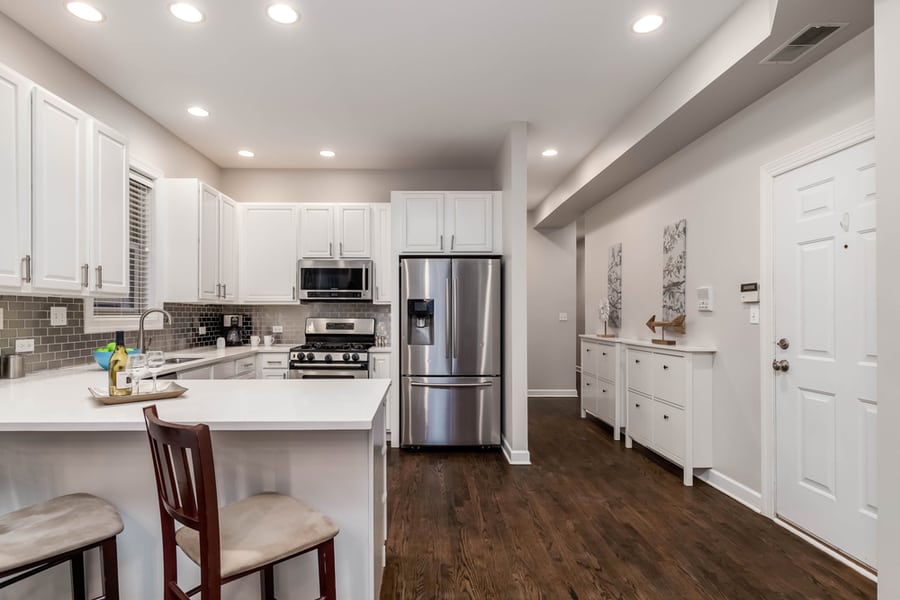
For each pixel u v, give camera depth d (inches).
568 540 93.2
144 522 62.3
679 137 126.9
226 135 152.2
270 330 192.1
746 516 103.4
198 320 168.6
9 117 75.7
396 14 89.0
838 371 85.6
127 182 107.0
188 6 86.2
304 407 64.7
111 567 54.2
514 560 85.8
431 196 164.1
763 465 103.5
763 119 102.9
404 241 163.6
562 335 257.8
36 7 86.2
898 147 59.8
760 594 75.3
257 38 97.0
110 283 100.8
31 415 59.4
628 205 174.4
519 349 143.4
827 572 81.3
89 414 59.9
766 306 102.0
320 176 192.1
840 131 83.7
